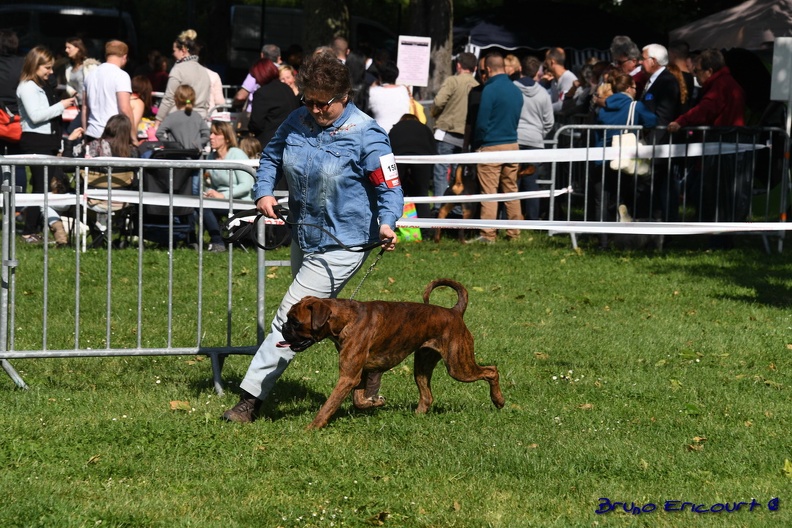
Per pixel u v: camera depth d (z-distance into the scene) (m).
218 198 15.06
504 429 7.43
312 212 7.18
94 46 31.95
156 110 22.08
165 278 13.38
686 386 8.95
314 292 7.20
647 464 6.66
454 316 7.58
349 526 5.55
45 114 15.52
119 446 6.80
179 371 9.15
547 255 15.71
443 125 17.95
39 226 16.34
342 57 17.84
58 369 9.08
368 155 7.00
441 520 5.65
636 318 11.87
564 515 5.78
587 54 29.19
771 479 6.52
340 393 7.14
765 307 12.49
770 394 8.73
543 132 17.39
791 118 15.88
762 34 25.33
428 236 17.48
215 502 5.86
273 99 16.02
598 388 8.80
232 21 34.09
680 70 16.78
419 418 7.68
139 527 5.47
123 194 13.66
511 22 29.34
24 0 36.06
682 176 17.06
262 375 7.41
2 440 6.75
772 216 18.30
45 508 5.60
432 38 25.52
